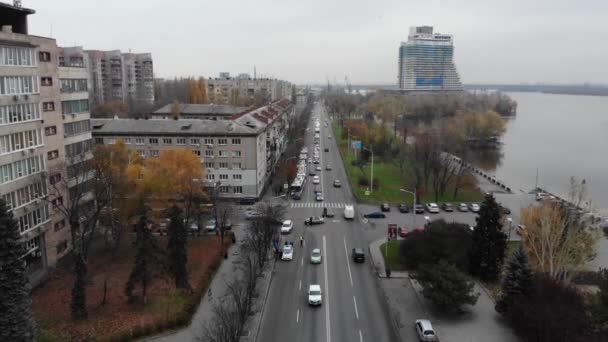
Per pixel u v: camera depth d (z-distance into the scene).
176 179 73.12
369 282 62.81
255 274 55.41
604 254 73.25
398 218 93.50
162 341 46.88
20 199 58.03
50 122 65.81
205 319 51.19
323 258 71.25
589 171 146.12
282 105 198.88
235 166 103.88
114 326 48.81
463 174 115.12
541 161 162.12
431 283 54.38
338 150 176.75
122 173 70.50
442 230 66.00
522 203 103.94
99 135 103.06
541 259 62.09
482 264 62.78
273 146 134.88
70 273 63.44
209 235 79.62
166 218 77.62
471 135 189.25
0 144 54.91
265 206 91.81
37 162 61.59
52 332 46.25
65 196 68.19
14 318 38.41
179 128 104.50
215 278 62.19
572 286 53.53
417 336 49.09
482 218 63.06
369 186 117.19
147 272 53.53
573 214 70.62
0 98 54.75
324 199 108.31
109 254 70.19
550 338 45.78
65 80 71.56
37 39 62.69
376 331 50.41
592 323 47.53
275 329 50.47
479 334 49.66
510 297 51.91
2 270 38.16
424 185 115.00
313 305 55.56
